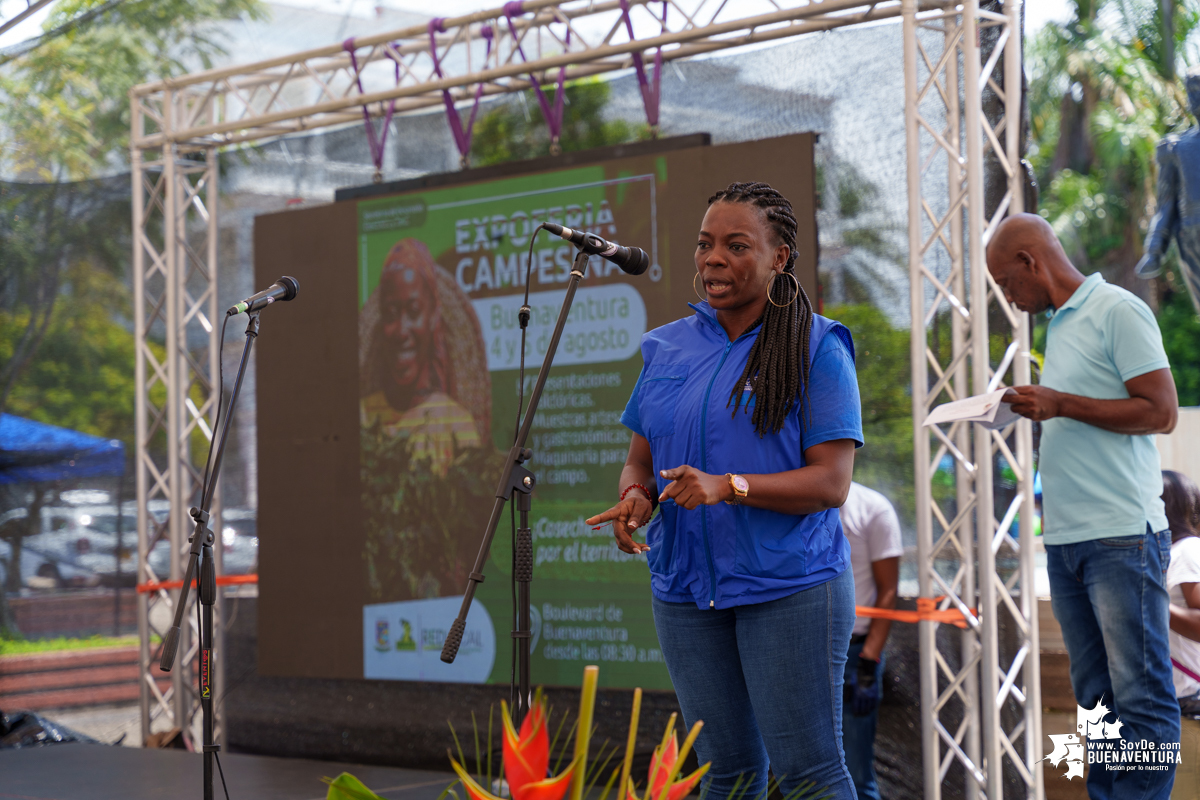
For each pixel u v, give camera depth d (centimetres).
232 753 496
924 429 364
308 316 485
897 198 389
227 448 514
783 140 394
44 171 789
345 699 474
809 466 203
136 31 828
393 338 466
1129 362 297
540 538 431
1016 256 321
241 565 511
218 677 506
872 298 392
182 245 511
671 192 412
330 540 475
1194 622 324
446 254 456
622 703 414
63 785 409
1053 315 321
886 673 386
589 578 421
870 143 394
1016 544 371
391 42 470
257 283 497
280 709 490
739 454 206
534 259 438
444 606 449
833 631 204
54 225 596
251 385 511
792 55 407
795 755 202
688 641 212
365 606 466
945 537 367
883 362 389
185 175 526
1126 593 293
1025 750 363
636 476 225
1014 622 372
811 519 206
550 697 427
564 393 429
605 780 407
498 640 437
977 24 363
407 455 460
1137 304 301
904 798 381
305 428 483
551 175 436
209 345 519
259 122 486
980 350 358
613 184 423
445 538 450
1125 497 295
